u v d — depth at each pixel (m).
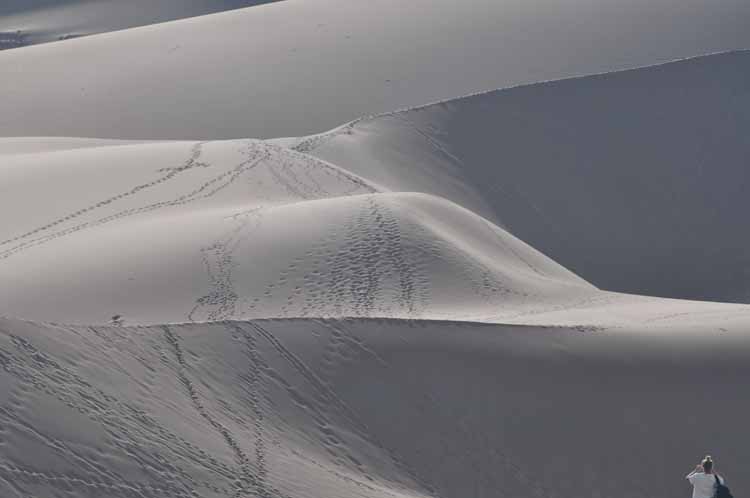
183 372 35.47
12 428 24.55
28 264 69.50
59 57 199.88
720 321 53.22
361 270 66.75
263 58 189.50
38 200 86.50
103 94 180.88
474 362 44.75
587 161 133.12
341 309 60.12
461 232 80.81
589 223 122.25
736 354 48.31
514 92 143.25
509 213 121.00
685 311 63.94
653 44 184.38
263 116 170.12
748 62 156.38
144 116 172.75
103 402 28.84
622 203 127.06
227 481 27.67
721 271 119.31
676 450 43.44
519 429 42.47
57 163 96.81
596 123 140.38
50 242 75.19
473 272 69.38
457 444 40.66
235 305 61.28
